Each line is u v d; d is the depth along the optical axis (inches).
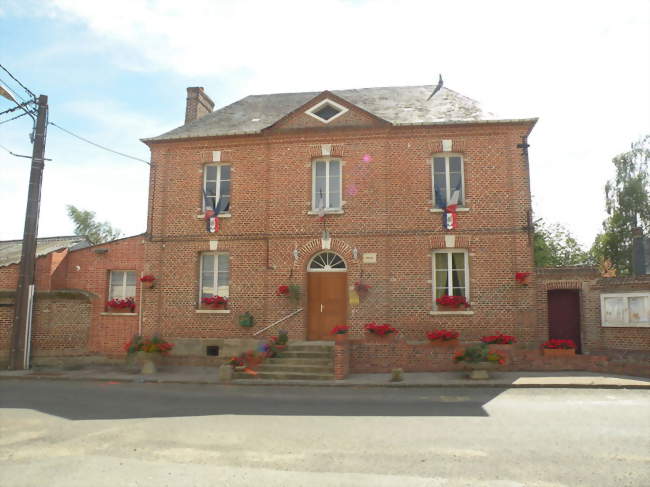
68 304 669.3
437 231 617.9
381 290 613.3
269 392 474.6
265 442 292.7
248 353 583.8
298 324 621.3
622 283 599.2
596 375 521.0
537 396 432.5
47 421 350.9
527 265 598.5
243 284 645.9
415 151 636.7
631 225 1257.4
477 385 483.2
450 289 615.8
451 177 639.1
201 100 823.1
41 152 661.3
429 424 333.4
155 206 681.0
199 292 663.1
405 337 603.8
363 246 624.4
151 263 669.9
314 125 653.3
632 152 1300.4
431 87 778.2
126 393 473.7
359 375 552.1
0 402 425.7
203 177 683.4
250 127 695.1
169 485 223.5
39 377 572.1
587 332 626.5
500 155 624.4
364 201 633.0
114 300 680.4
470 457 260.1
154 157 694.5
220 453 272.1
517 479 227.5
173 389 497.7
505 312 595.2
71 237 863.1
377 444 285.9
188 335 646.5
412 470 240.8
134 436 308.8
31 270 643.5
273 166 657.6
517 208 610.5
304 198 644.7
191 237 666.2
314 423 339.9
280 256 638.5
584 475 231.8
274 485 222.2
